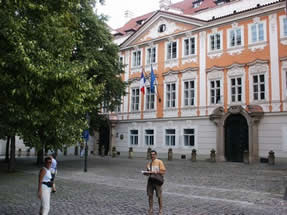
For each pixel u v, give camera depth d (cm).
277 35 2266
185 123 2705
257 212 807
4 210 830
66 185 1305
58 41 834
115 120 3250
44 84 659
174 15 2898
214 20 2603
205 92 2606
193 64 2727
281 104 2184
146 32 3158
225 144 2448
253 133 2256
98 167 2086
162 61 2970
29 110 677
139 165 2208
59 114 720
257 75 2334
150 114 2989
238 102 2402
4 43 664
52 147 813
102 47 2173
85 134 1862
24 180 1467
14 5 700
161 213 770
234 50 2480
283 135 2150
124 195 1061
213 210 832
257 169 1841
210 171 1786
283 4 2238
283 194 1071
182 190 1173
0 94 662
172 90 2867
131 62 3256
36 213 799
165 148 2828
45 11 779
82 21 1928
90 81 793
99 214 787
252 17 2406
